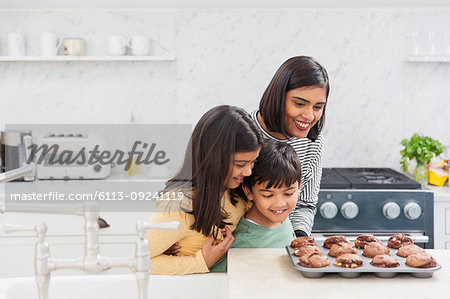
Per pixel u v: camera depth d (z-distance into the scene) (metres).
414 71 2.69
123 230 2.29
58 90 2.70
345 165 2.75
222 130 1.16
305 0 2.62
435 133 2.72
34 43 2.65
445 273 1.13
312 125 1.57
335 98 2.71
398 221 2.24
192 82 2.70
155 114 2.72
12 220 2.25
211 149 1.17
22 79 2.68
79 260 0.92
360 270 1.08
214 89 2.71
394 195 2.23
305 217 1.71
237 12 2.66
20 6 2.61
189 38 2.67
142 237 0.92
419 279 1.09
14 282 1.18
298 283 1.07
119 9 2.65
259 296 1.00
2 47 2.64
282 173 1.21
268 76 2.69
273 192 1.24
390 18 2.66
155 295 1.20
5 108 2.70
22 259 2.28
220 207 1.20
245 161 1.18
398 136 2.73
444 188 2.40
